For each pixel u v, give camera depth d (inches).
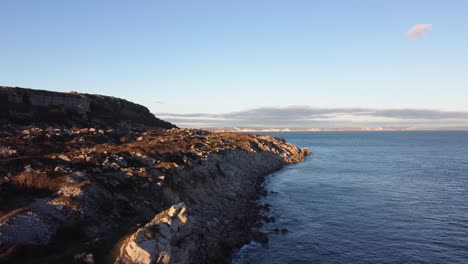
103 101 4261.8
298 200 2298.2
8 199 1018.1
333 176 3329.2
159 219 954.1
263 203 2206.0
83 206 1034.1
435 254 1428.4
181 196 1529.3
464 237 1612.9
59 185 1125.1
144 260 828.6
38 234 847.7
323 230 1695.4
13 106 2874.0
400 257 1401.3
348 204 2196.1
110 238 955.3
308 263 1334.9
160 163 1792.6
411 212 2016.5
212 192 1886.1
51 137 2129.7
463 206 2150.6
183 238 997.2
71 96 3752.5
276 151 4623.5
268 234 1615.4
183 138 3090.6
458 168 3907.5
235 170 2662.4
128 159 1706.4
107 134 2657.5
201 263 1129.4
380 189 2664.9
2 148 1631.4
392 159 4980.3
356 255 1414.9
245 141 4242.1
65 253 808.9
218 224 1501.0
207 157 2341.3
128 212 1151.6
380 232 1676.9
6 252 737.0
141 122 4475.9
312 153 6102.4
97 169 1409.9
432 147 7677.2
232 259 1317.7
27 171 1232.2
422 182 2977.4
